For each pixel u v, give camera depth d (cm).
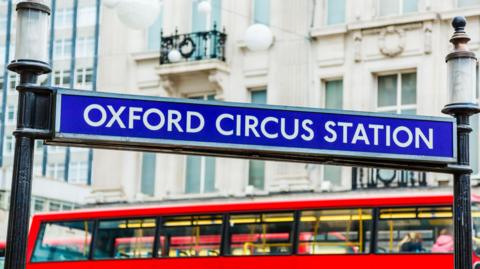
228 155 792
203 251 2078
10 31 4144
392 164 828
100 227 2205
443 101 2583
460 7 2595
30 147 740
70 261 2205
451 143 823
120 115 749
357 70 2716
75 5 4503
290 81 2812
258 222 2041
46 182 3822
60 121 738
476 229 1870
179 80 2972
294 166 2770
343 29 2731
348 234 1958
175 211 2133
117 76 3091
